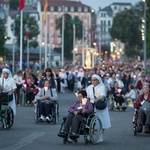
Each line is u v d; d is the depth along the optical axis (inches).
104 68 2815.0
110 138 864.3
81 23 6540.4
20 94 1583.4
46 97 1066.1
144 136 892.6
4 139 839.1
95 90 831.7
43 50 6299.2
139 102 902.4
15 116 1231.5
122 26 6122.1
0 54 4451.3
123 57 7062.0
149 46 2765.7
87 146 775.1
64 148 752.3
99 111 830.5
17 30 5949.8
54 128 991.6
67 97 1974.7
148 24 2851.9
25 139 840.3
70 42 6565.0
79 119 784.9
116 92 1433.3
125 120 1160.2
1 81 1016.2
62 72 2364.7
